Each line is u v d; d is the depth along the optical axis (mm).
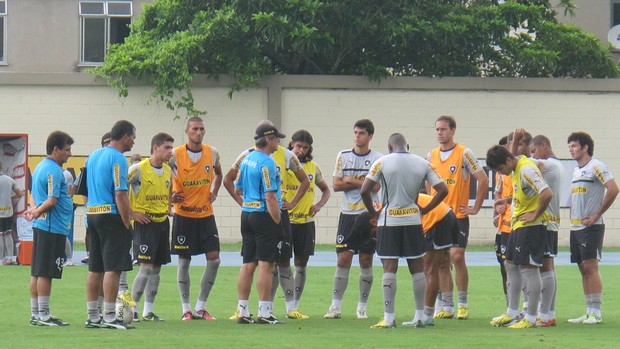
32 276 36438
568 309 43250
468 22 82938
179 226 39156
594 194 38469
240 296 37406
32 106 81188
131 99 81438
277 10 80312
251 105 82062
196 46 79750
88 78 81250
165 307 43219
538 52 82688
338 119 82062
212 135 81938
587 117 83312
